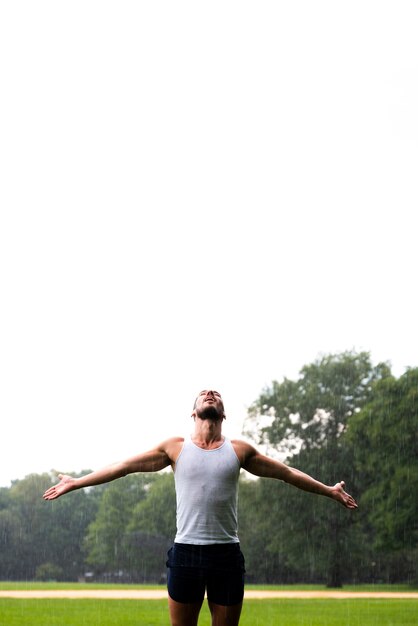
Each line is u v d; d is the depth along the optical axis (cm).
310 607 2548
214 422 492
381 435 5569
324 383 6669
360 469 5834
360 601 3042
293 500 6062
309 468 6241
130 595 3553
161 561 8669
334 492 511
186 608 470
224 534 473
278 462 504
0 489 10619
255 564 7281
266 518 6262
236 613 473
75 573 9512
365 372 6706
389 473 5506
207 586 473
